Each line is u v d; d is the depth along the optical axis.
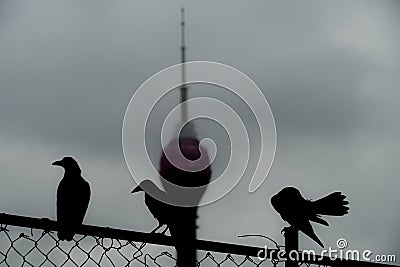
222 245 3.93
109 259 3.56
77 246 3.49
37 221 3.36
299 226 5.36
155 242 3.70
